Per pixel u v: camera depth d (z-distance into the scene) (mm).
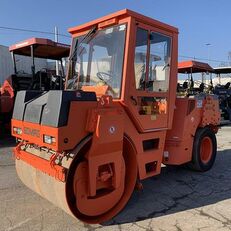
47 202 4887
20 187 5582
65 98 3785
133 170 4613
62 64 11227
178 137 5773
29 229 4055
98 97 4301
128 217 4414
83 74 5164
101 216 4305
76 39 5363
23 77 10406
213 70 16844
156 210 4652
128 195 4574
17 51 10672
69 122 3803
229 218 4383
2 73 19859
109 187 4367
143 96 4734
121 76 4496
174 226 4145
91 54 5047
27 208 4680
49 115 3875
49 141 3877
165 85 5148
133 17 4551
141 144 4773
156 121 4961
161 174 6461
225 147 9383
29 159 4457
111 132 4055
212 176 6355
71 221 4273
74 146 3871
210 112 6684
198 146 6371
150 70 4883
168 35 5188
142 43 4742
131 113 4523
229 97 16891
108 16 4719
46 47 10148
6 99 9969
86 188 4109
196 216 4445
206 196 5238
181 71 16391
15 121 4680
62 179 3840
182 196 5234
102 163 4117
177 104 5875
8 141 10031
